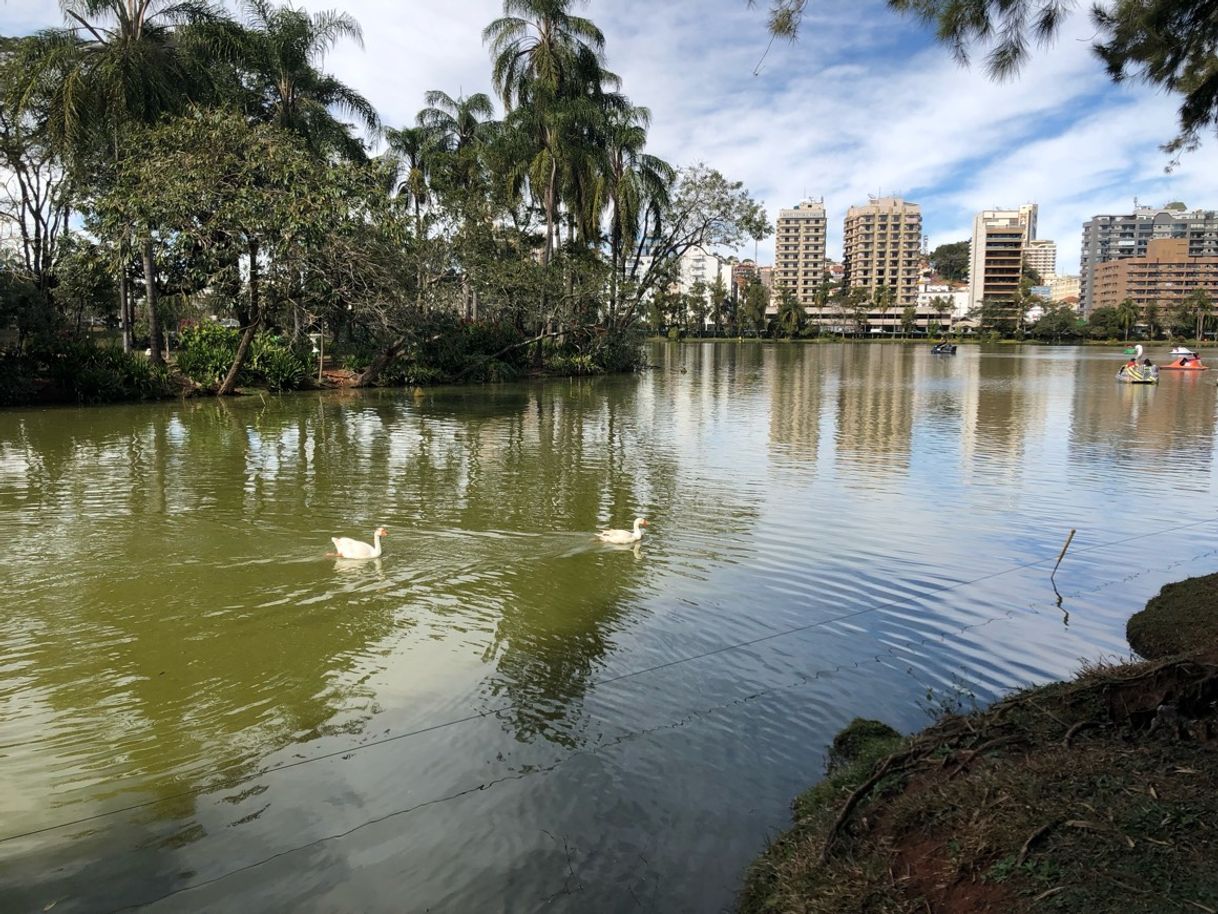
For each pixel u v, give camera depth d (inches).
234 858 177.8
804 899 150.3
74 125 1027.9
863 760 204.7
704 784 205.5
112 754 219.5
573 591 351.3
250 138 1026.7
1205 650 258.8
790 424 954.7
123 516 474.0
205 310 1921.8
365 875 172.2
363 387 1411.2
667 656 284.4
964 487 579.5
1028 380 1754.4
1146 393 1400.1
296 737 229.1
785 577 372.8
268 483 577.0
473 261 1567.4
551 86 1713.8
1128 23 347.9
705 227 1982.0
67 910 161.8
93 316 1987.0
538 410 1097.4
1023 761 178.4
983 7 278.5
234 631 304.2
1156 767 167.5
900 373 2017.7
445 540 428.1
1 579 360.2
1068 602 342.3
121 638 296.4
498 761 216.5
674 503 522.6
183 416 973.8
